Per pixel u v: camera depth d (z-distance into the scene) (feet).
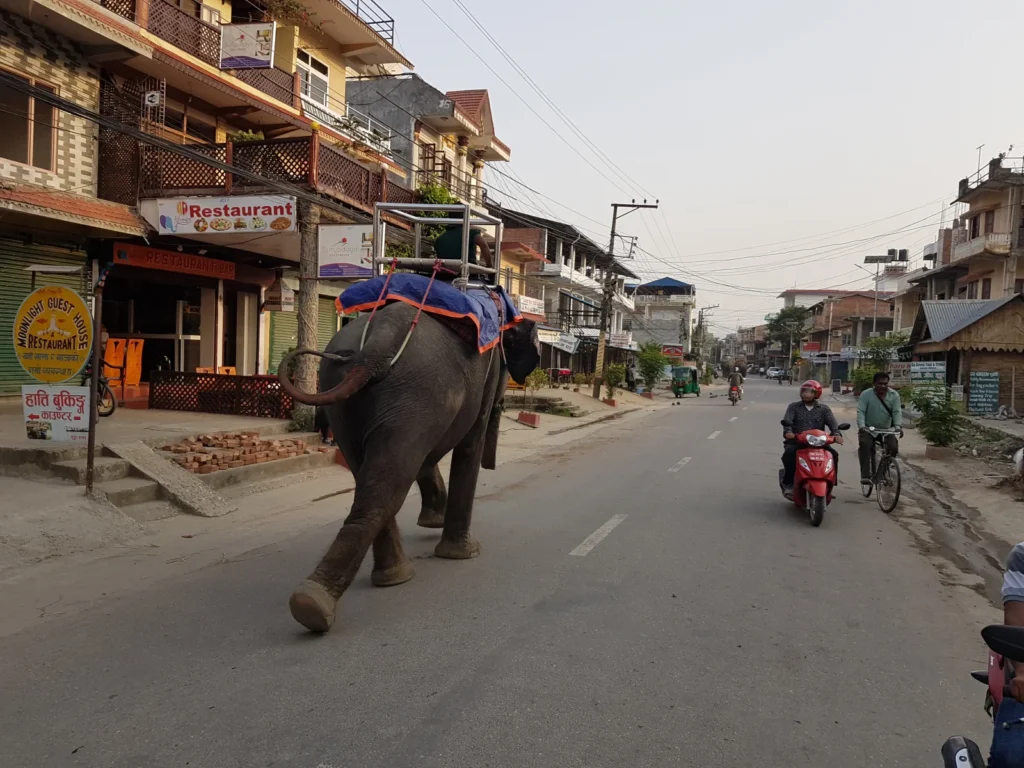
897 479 28.71
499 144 95.61
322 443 37.58
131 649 13.98
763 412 89.35
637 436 58.03
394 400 14.49
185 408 42.34
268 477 31.12
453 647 14.19
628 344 153.48
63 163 39.65
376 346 14.49
